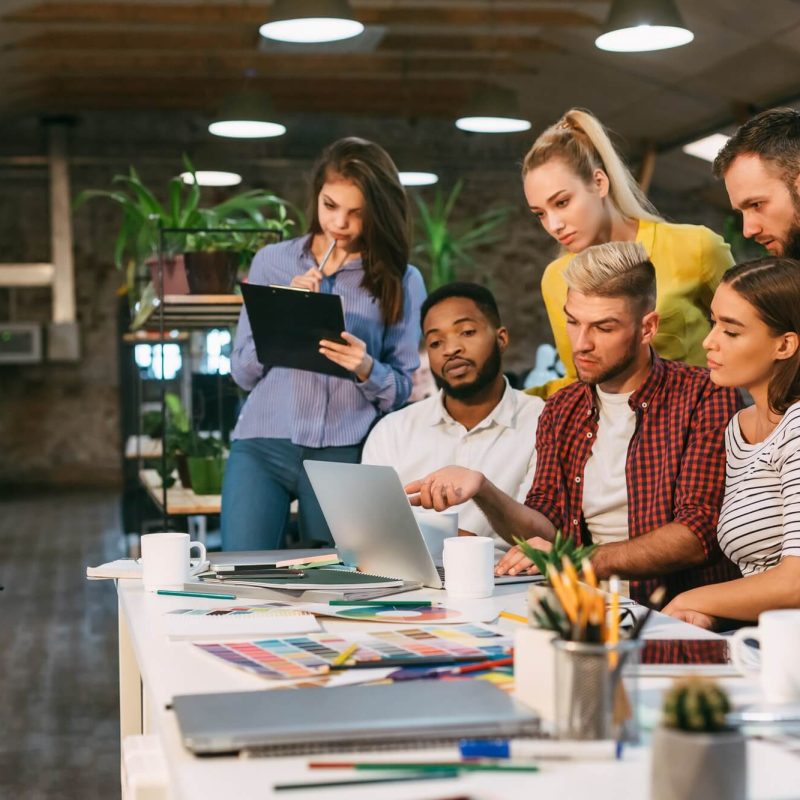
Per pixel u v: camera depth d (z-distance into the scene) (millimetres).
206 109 12242
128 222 5164
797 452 2021
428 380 5074
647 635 1652
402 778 1064
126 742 1478
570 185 2762
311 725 1151
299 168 13000
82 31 9867
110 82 11641
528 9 9406
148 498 6906
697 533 2207
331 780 1059
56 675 4703
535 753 1114
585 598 1181
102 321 12828
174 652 1572
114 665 4855
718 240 2881
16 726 4004
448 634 1641
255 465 3326
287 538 4535
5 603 6250
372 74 11250
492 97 8414
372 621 1770
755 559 2127
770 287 2092
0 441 12727
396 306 3348
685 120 11039
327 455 3309
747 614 1976
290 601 1938
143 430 6703
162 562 2066
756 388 2152
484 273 13352
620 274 2268
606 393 2379
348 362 3133
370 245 3285
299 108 12125
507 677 1400
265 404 3340
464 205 13344
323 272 3334
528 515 2334
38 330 12430
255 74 11156
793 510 1994
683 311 2842
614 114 11531
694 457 2262
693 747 961
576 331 2312
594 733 1144
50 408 12805
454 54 10969
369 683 1381
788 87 9344
